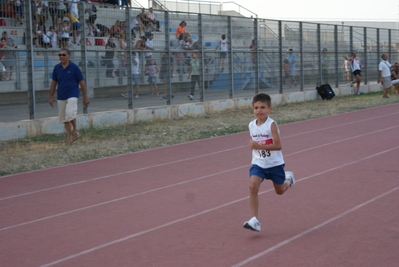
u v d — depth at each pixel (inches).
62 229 265.6
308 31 999.6
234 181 363.3
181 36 754.2
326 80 1061.1
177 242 237.3
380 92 1188.5
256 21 876.0
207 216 278.2
